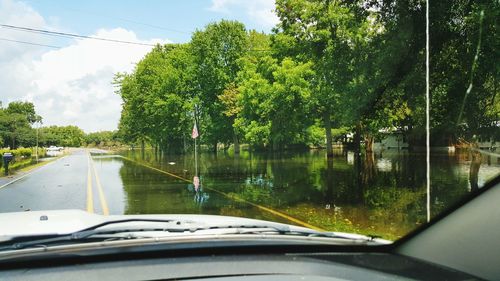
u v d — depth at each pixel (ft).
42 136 392.47
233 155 151.74
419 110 39.60
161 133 205.05
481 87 28.96
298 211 34.96
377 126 57.16
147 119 215.31
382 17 41.68
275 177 65.31
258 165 94.22
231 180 62.80
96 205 40.88
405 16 36.14
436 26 31.55
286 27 92.94
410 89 38.40
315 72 79.77
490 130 29.71
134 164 118.52
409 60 36.81
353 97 45.78
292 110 97.45
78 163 131.95
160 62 209.15
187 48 178.19
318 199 41.45
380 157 111.34
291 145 183.93
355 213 33.12
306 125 114.93
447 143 35.47
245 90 118.21
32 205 41.63
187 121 186.70
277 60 104.88
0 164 116.26
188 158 145.59
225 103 157.28
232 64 165.78
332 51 53.83
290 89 92.02
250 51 158.61
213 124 172.14
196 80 171.42
